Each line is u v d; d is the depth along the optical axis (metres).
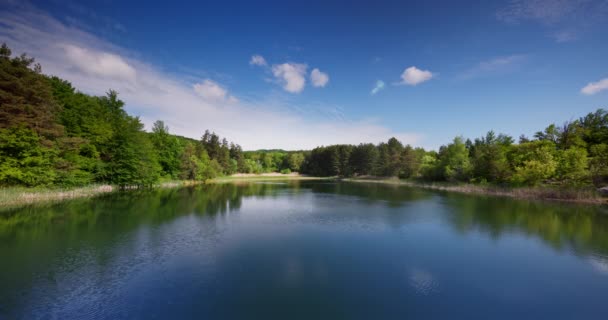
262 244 15.19
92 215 21.52
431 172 65.44
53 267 11.52
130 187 42.97
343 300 9.27
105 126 38.50
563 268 12.44
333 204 30.39
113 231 17.14
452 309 8.87
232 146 121.44
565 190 34.81
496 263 12.95
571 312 8.87
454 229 19.05
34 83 26.86
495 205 29.97
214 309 8.55
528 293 10.08
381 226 19.77
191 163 62.62
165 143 57.03
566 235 17.75
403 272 11.73
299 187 56.25
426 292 10.01
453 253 14.20
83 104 35.50
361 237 16.84
